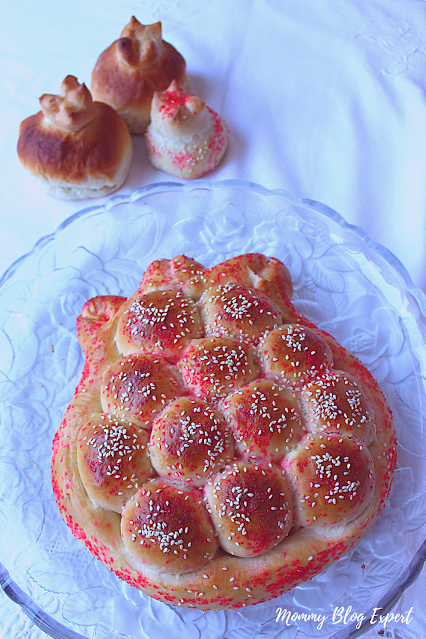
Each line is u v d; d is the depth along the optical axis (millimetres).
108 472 544
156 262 644
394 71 800
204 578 542
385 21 830
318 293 695
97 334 620
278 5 844
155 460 545
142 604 592
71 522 567
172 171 752
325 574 597
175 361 580
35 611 575
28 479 632
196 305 601
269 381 566
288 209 721
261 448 545
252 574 545
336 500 542
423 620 592
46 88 810
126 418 558
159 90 750
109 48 765
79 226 718
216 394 559
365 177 747
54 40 837
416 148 758
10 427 649
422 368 661
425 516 610
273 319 592
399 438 637
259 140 772
